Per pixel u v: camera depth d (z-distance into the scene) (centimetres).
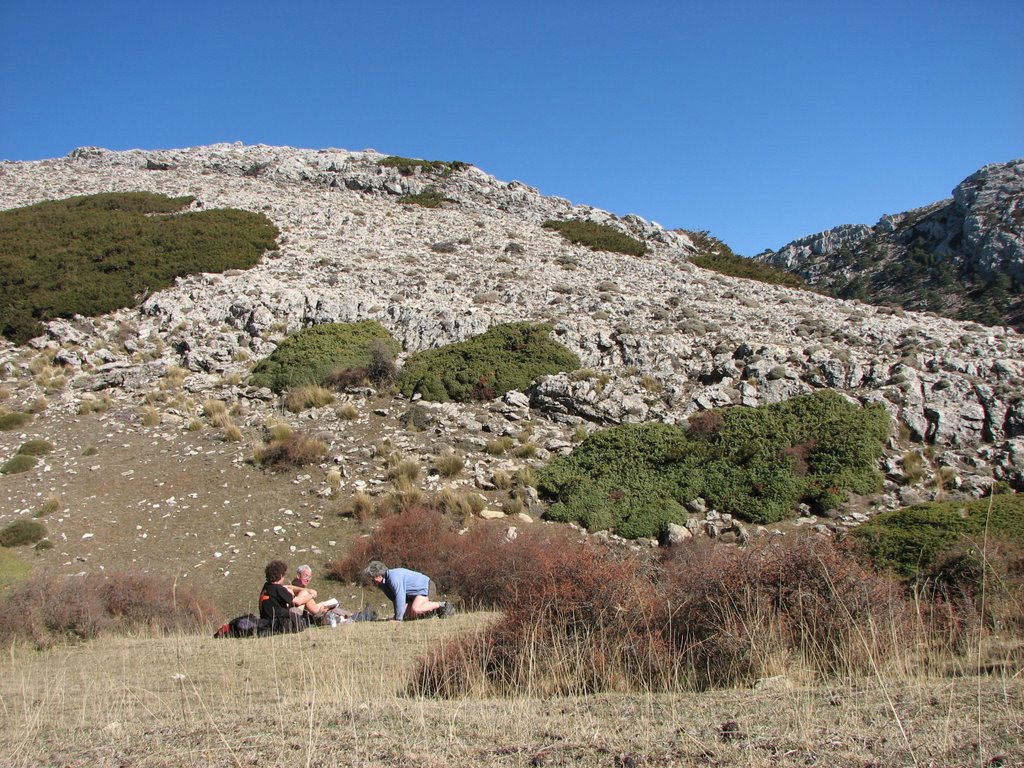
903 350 1984
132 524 1397
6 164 5088
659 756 316
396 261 3103
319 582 1238
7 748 390
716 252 4706
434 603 895
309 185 4694
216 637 846
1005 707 359
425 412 1844
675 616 573
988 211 7856
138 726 432
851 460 1520
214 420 1822
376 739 367
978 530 1082
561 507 1459
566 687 516
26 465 1602
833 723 354
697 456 1568
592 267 3422
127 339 2267
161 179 4522
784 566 593
